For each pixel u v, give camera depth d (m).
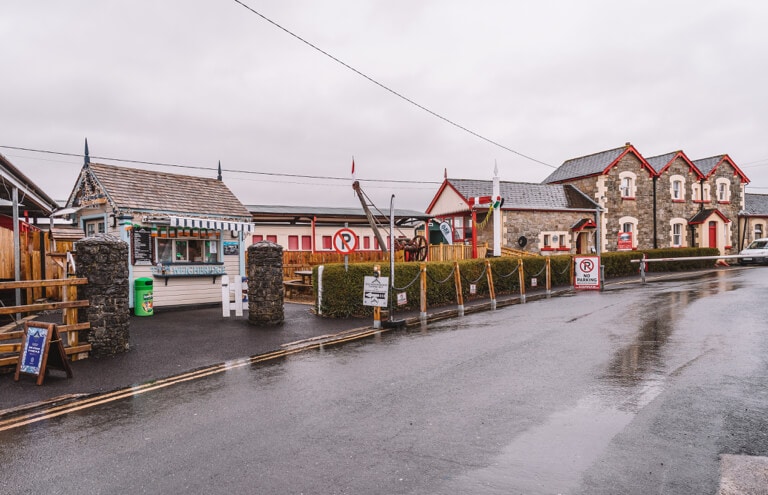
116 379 7.57
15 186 12.29
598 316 12.19
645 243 31.61
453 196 29.55
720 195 35.50
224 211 16.52
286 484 4.11
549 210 28.19
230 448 4.88
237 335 10.88
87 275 8.91
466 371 7.48
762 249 30.39
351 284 13.30
